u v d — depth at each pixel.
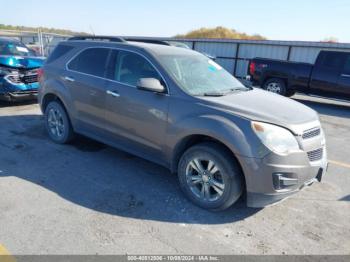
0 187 3.86
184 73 4.11
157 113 3.88
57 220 3.24
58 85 5.25
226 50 19.48
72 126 5.27
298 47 16.83
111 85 4.43
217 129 3.34
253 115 3.34
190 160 3.65
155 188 4.07
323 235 3.26
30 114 7.51
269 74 12.22
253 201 3.32
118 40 4.79
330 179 4.70
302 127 3.38
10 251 2.75
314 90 11.42
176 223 3.32
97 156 5.03
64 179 4.18
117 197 3.78
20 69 7.87
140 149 4.27
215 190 3.51
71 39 5.52
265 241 3.11
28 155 4.93
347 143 6.76
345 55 10.67
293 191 3.35
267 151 3.16
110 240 2.97
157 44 4.76
